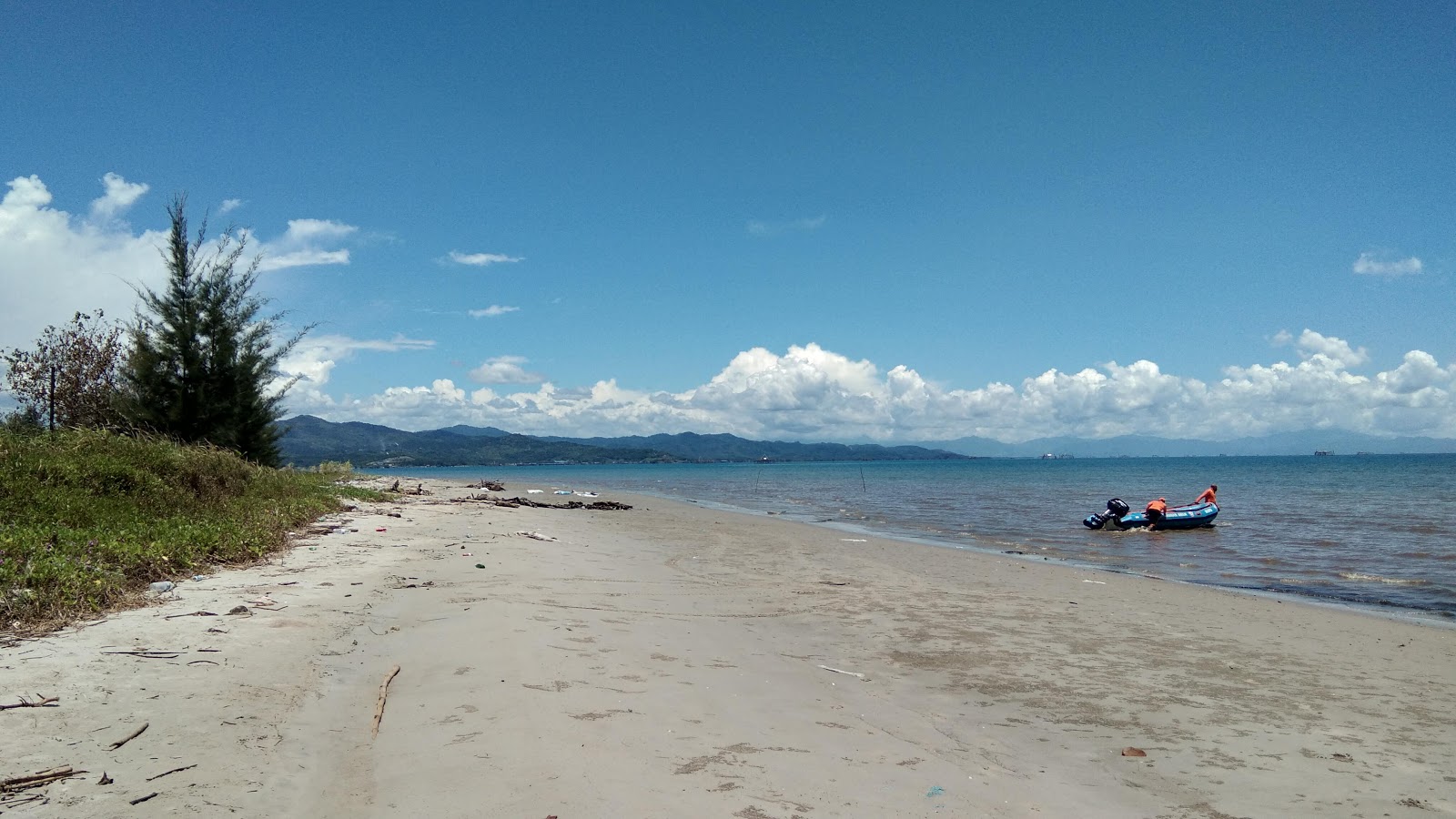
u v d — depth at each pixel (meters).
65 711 4.69
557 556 14.02
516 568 12.09
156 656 5.88
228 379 24.47
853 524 24.98
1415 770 5.38
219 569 9.90
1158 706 6.70
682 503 34.91
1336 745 5.84
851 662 7.85
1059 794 4.80
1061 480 67.06
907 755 5.25
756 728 5.49
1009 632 9.35
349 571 10.52
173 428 23.03
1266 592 12.98
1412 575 14.93
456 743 4.78
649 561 14.42
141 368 22.92
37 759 4.02
